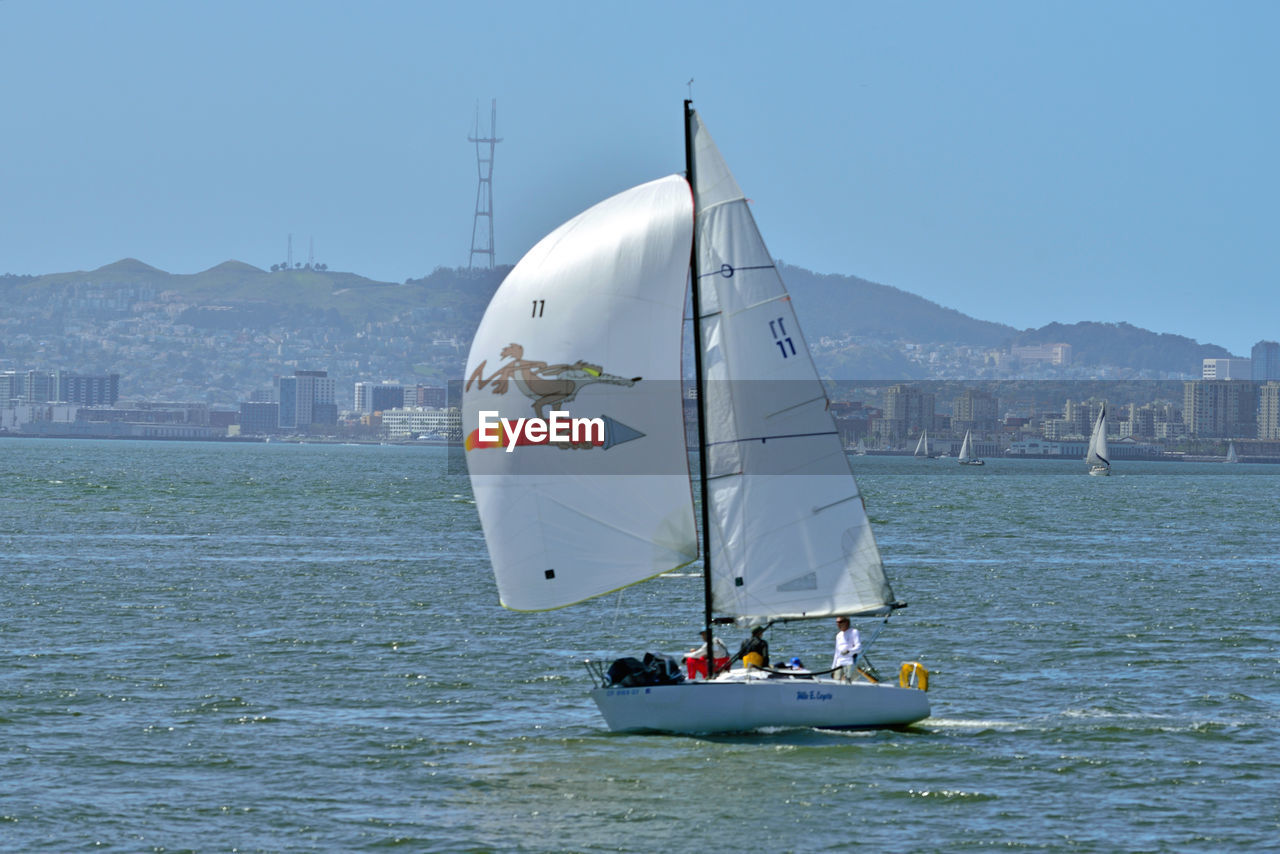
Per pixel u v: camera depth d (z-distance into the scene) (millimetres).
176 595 180750
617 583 94562
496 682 123875
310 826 80375
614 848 76750
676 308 94562
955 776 90312
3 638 142750
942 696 116750
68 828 79625
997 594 192500
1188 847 77562
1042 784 89000
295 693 117688
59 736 100438
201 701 113562
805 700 98375
